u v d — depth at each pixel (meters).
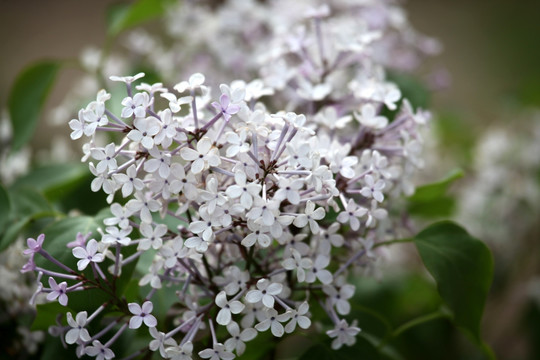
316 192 0.55
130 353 0.63
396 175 0.60
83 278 0.56
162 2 0.77
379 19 0.72
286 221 0.54
